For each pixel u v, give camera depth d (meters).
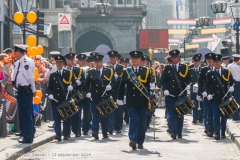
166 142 21.45
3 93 22.00
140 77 19.25
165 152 18.50
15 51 19.59
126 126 28.98
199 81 23.59
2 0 44.62
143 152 18.48
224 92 22.11
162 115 35.94
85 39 94.88
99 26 92.50
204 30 68.25
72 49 78.00
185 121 31.41
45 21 68.06
